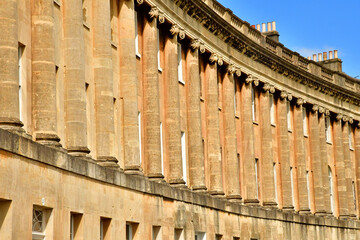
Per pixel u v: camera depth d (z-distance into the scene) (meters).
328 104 71.00
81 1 33.41
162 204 40.03
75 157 30.70
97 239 32.62
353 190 75.94
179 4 45.69
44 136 29.41
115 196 34.72
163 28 45.44
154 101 41.97
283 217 59.03
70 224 31.08
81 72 32.88
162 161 44.09
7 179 25.30
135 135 38.53
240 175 56.06
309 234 63.53
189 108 48.09
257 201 56.06
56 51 32.03
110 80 36.12
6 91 26.81
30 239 26.83
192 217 44.09
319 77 68.06
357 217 75.69
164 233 40.09
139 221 37.31
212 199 47.44
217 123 51.25
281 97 62.75
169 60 45.09
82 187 31.30
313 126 68.44
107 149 35.44
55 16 32.12
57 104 31.91
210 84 51.25
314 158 68.19
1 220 25.59
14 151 25.69
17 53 27.50
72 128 32.28
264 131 59.81
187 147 47.81
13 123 26.80
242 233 52.16
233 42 54.00
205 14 48.91
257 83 58.38
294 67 63.56
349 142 76.06
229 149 53.59
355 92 74.88
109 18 36.56
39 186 27.56
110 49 36.41
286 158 62.44
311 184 68.00
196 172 47.44
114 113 38.06
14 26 27.23
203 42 49.47
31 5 30.12
